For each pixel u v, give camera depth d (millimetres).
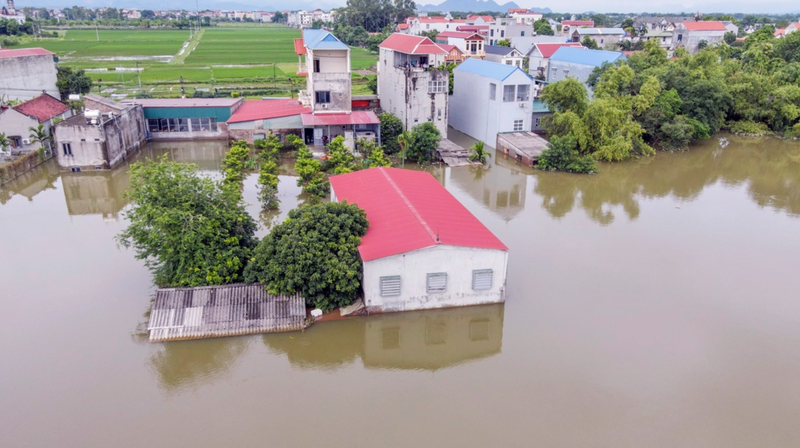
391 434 15977
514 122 47188
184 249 21500
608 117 44219
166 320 20109
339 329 20922
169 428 16109
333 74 45188
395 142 45062
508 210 33656
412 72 45312
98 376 18219
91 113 39062
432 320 21859
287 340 20234
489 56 82375
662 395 17688
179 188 22312
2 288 23359
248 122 46562
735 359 19422
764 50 69562
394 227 22906
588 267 26000
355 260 21422
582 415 16797
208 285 21391
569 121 43594
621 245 28594
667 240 29375
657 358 19453
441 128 47688
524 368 19016
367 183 28375
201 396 17516
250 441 15656
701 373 18688
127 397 17344
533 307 22562
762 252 28031
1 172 36969
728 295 23641
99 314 21641
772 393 17797
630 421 16562
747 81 56125
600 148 44406
